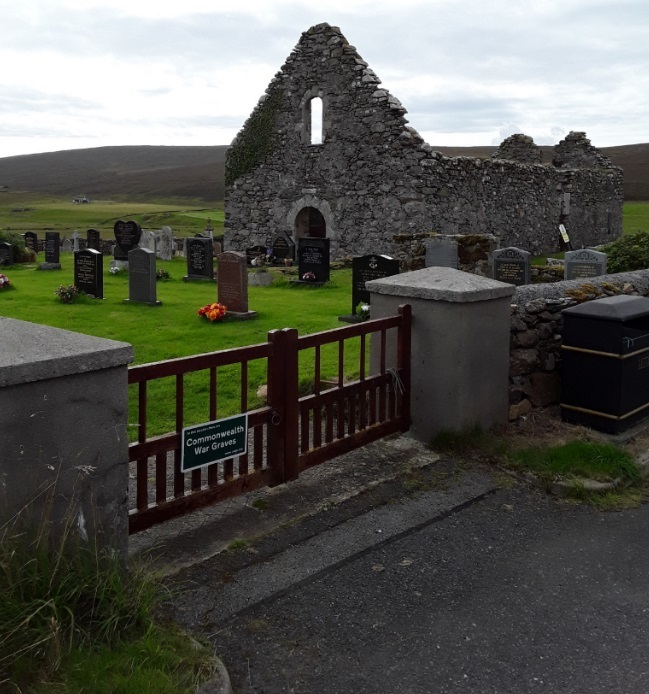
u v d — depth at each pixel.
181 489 3.91
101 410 3.09
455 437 5.23
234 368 8.11
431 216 20.50
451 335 5.17
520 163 24.70
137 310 12.45
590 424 5.73
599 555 4.05
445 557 3.96
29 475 2.88
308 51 21.86
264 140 22.95
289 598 3.52
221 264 11.78
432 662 3.11
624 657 3.16
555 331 6.06
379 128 20.72
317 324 11.06
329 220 22.00
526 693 2.93
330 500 4.52
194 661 2.88
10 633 2.58
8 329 3.10
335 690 2.92
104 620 2.87
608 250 13.27
